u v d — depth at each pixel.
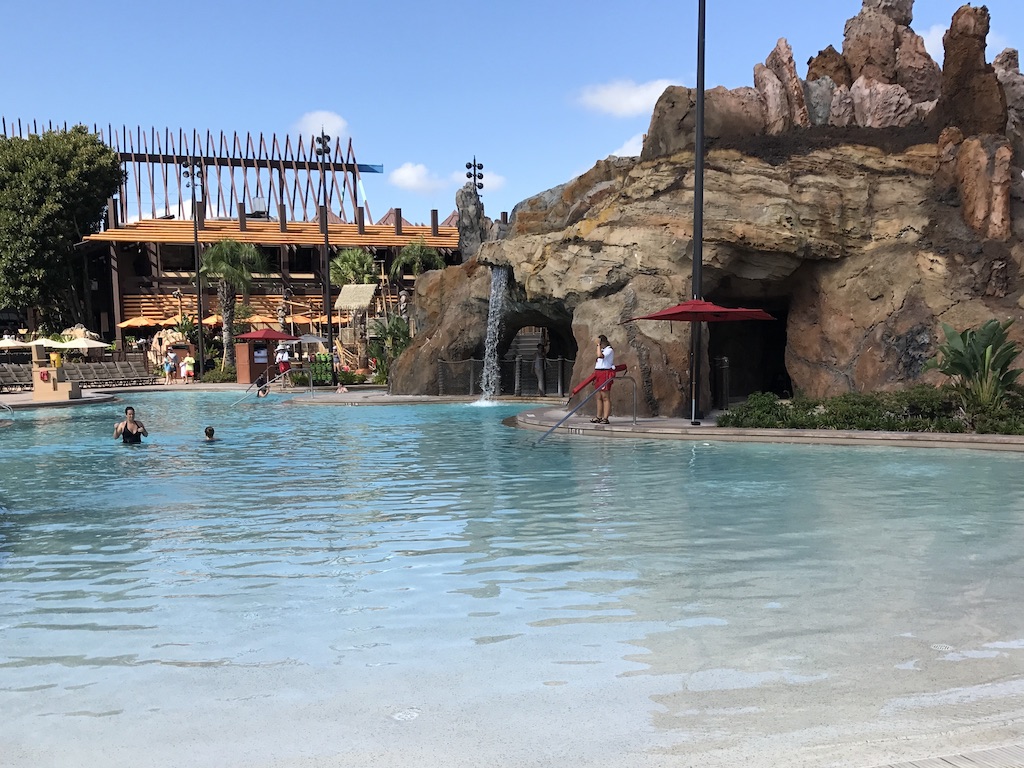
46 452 13.17
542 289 20.16
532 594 5.07
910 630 4.30
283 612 4.75
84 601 5.02
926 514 7.48
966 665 3.77
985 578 5.33
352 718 3.28
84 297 55.50
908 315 16.98
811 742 2.97
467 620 4.56
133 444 14.20
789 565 5.71
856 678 3.62
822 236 17.81
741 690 3.50
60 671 3.86
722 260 17.97
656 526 7.09
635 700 3.41
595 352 18.09
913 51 22.30
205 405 24.41
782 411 14.66
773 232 17.56
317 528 7.16
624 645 4.11
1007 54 25.06
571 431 15.05
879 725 3.12
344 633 4.36
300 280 55.56
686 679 3.64
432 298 27.80
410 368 25.92
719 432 13.56
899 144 18.92
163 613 4.76
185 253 54.69
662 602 4.87
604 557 6.00
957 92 18.80
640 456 11.80
